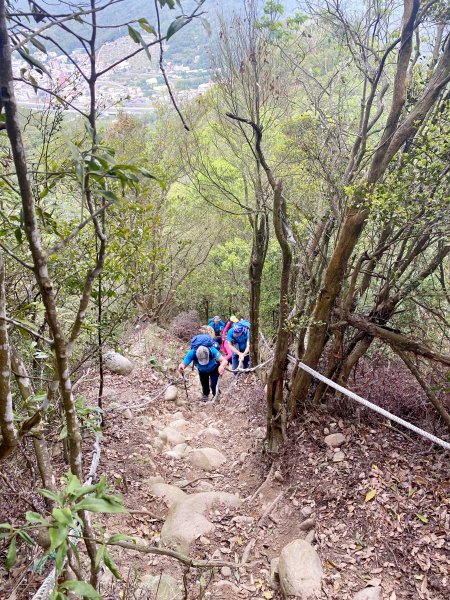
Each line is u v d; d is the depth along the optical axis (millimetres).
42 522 1289
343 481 4676
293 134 6859
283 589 3709
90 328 3154
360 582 3691
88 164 1372
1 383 1380
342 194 5090
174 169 12445
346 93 6602
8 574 2922
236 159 9195
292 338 6008
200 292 15383
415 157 3725
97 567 1744
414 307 5738
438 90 4230
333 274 4945
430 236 4570
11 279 3812
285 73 6602
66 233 3482
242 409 7555
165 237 12992
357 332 5574
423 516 4027
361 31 5586
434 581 3541
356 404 5473
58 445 4969
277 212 4324
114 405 6871
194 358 8055
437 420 5094
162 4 1306
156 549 1833
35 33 1198
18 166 1227
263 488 5082
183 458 6090
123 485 5152
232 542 4383
